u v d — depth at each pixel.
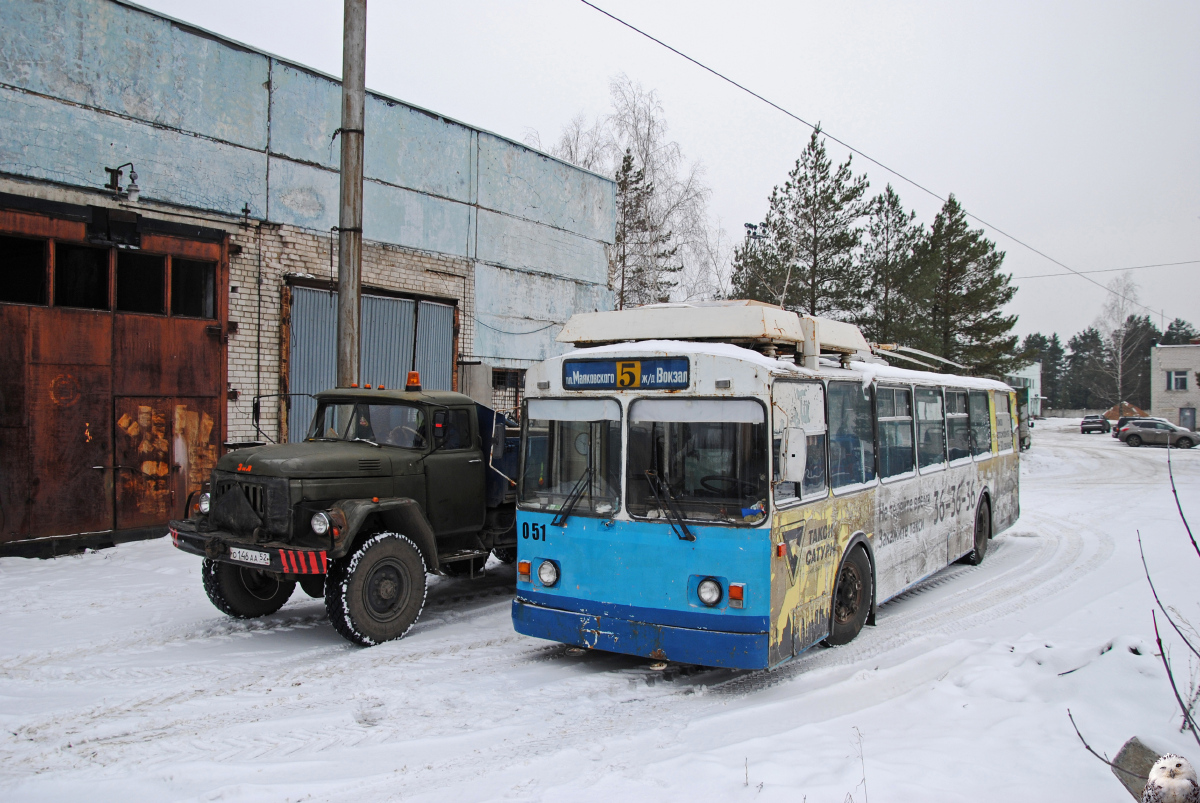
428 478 7.99
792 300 29.97
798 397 6.11
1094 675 5.21
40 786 4.23
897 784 3.92
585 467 6.17
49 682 5.88
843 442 6.97
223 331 12.24
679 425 5.81
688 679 6.19
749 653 5.41
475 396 16.02
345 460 7.26
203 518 7.52
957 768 4.11
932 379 9.41
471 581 9.88
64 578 9.28
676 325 6.47
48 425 10.44
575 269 19.42
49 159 10.48
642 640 5.77
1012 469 12.80
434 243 15.78
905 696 5.43
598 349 6.23
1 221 10.02
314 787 4.21
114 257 11.09
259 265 12.73
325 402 8.34
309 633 7.38
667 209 29.09
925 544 8.94
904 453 8.45
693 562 5.62
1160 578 8.92
